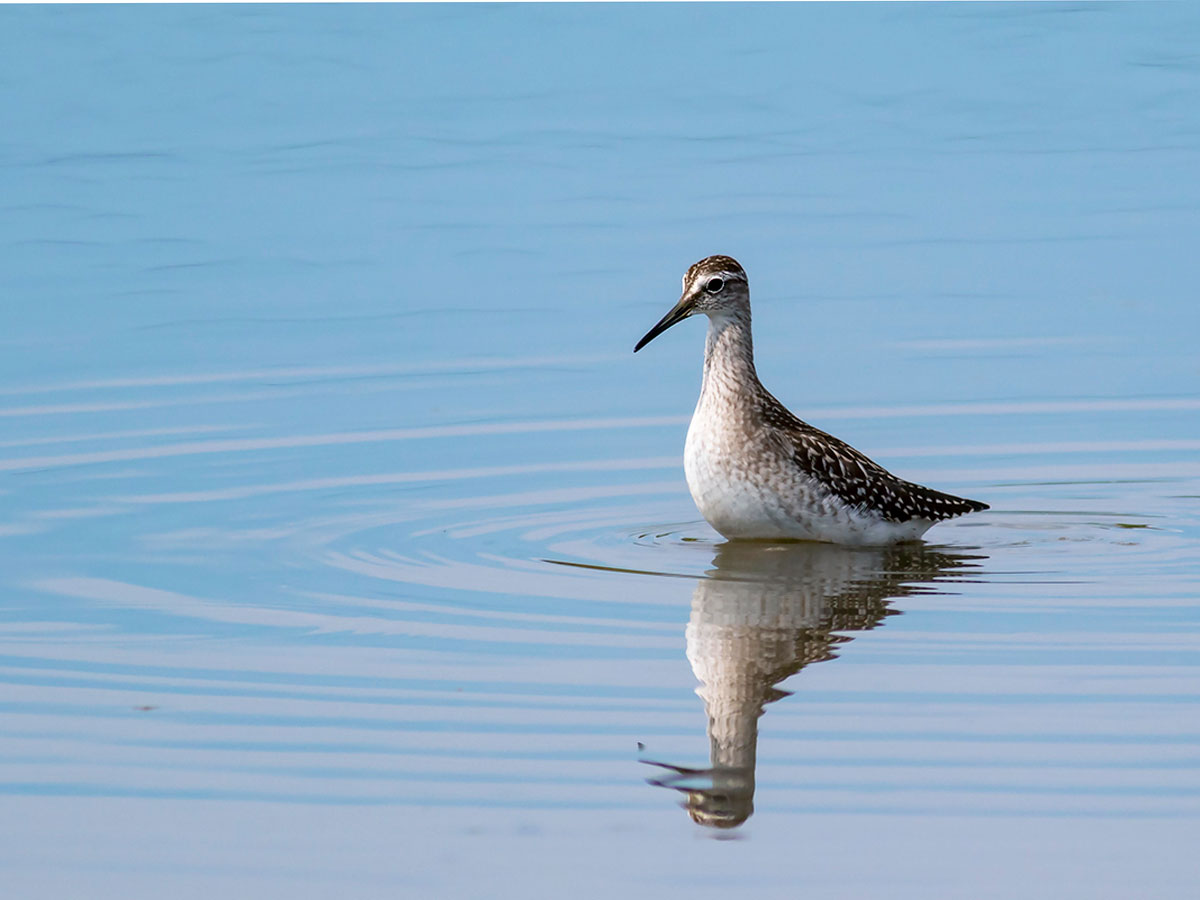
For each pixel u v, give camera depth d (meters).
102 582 14.51
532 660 12.69
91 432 18.66
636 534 15.96
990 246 24.67
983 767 10.86
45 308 22.70
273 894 9.53
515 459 18.03
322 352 21.45
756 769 10.89
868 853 9.88
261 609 13.83
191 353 21.33
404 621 13.53
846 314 22.39
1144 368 20.59
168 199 26.75
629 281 23.61
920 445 18.56
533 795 10.62
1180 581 14.49
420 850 9.98
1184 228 25.17
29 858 9.93
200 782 10.82
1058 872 9.65
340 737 11.43
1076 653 12.73
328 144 29.11
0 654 12.91
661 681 12.27
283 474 17.47
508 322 22.45
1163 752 11.02
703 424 15.48
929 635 13.16
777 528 15.49
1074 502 16.97
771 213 25.98
